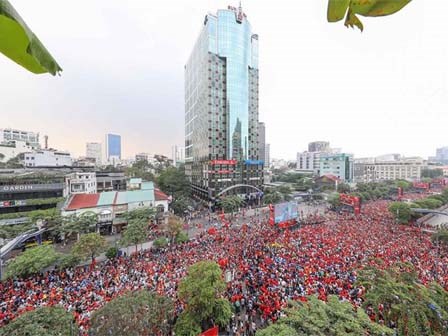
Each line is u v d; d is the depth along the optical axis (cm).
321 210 7244
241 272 2611
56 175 4416
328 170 14138
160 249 3484
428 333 1249
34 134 12094
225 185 7488
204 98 8025
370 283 1616
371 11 184
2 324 1755
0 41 177
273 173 17412
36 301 2038
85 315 1800
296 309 1252
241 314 1938
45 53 193
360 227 4559
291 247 3391
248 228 4625
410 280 1586
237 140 7931
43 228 3588
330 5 193
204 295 1653
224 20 7769
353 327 1084
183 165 12444
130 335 1306
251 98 8719
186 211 5978
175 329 1664
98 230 4225
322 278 2384
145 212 4253
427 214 5709
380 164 15900
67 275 2606
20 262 2398
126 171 9406
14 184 3903
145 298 1504
